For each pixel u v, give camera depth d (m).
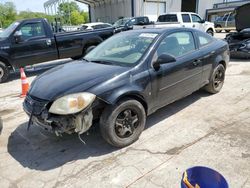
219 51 4.89
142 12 25.67
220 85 5.19
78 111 2.81
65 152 3.29
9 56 7.27
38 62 7.90
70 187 2.64
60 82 3.14
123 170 2.85
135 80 3.25
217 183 2.08
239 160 2.89
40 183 2.73
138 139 3.48
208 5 30.50
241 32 8.75
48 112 2.89
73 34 8.36
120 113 3.14
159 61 3.42
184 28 4.34
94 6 35.31
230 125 3.75
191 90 4.34
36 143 3.57
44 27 7.80
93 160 3.08
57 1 24.67
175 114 4.24
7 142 3.64
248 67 7.48
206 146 3.21
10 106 5.22
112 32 9.31
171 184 2.59
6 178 2.84
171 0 26.92
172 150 3.18
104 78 3.08
